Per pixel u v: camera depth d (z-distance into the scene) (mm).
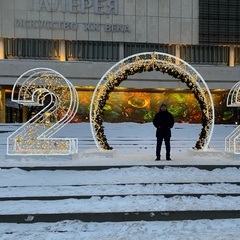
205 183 6570
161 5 28656
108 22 28125
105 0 28000
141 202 5641
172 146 12859
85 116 29000
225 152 9219
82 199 5797
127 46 28484
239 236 4551
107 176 7172
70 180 6840
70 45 28047
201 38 28969
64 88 12781
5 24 27031
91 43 28125
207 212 5195
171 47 29125
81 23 27828
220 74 28578
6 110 29328
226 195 5949
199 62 29281
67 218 5098
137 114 29641
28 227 4930
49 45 27750
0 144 12516
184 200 5750
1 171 7453
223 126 18922
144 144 13164
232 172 7602
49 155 8531
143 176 7129
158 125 8711
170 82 28266
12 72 26656
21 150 9234
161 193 5977
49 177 7156
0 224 5000
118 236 4578
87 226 4961
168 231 4758
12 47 27438
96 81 27578
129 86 27750
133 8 28344
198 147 9984
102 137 9984
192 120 30047
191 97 30156
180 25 28844
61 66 27172
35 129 10773
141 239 4457
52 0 27484
